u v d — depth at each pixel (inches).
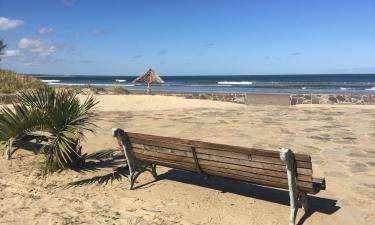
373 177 284.0
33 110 278.5
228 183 260.8
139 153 243.1
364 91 1844.2
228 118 619.8
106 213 213.2
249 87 2431.1
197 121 584.1
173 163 231.5
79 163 297.3
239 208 218.5
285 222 200.4
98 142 401.1
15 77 1032.2
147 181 264.5
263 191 246.1
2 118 287.7
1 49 1185.4
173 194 239.8
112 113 686.5
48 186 254.8
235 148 199.8
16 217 209.6
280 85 2593.5
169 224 199.3
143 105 815.1
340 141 421.7
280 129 505.4
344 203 229.9
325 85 2588.6
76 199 233.0
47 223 201.8
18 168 290.2
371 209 221.1
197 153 216.2
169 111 723.4
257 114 675.4
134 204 225.0
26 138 331.9
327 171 300.7
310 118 620.7
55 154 273.9
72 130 274.2
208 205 222.7
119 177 272.1
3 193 244.8
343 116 647.1
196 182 262.7
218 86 2642.7
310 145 400.8
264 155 191.5
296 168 187.2
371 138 439.5
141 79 1115.9
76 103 289.6
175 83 3388.3
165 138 225.9
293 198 191.2
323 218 207.2
